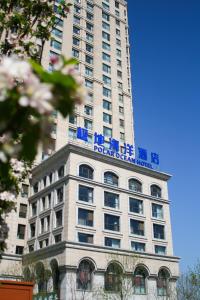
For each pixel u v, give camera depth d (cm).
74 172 5253
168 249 5850
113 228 5362
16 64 287
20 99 277
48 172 5734
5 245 650
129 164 5912
